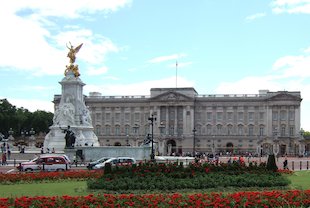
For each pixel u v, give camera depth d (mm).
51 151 85938
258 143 196750
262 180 37719
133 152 83312
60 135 92250
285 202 25938
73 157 78438
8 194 34188
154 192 34500
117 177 37188
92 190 35656
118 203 25672
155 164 39375
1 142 127875
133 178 36719
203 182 36312
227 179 37469
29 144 157500
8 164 77750
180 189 35500
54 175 46750
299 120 199250
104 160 65000
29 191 36281
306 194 27641
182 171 38781
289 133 199250
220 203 25391
